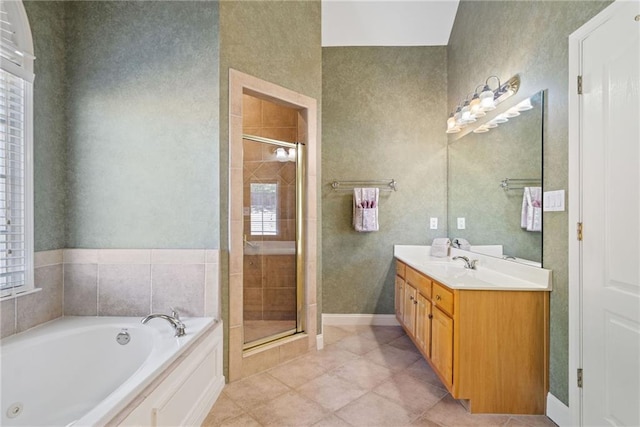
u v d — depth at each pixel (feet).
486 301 6.22
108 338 6.56
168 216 7.25
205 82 7.19
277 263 9.23
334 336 10.23
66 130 7.32
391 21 10.84
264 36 8.02
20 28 6.23
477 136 9.15
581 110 5.42
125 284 7.24
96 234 7.33
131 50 7.30
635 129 4.50
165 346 5.61
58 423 5.62
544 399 6.19
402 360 8.53
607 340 4.97
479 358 6.22
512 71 7.40
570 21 5.63
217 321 7.09
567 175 5.73
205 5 7.22
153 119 7.25
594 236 5.19
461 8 10.14
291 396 6.80
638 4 4.43
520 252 7.07
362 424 5.92
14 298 6.08
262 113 11.33
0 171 5.97
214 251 7.09
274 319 9.21
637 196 4.49
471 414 6.22
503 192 7.79
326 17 10.74
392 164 11.31
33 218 6.48
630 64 4.56
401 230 11.27
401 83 11.29
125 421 3.90
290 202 9.28
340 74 11.31
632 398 4.57
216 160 7.17
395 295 11.00
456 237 10.34
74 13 7.35
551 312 6.13
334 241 11.34
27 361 5.61
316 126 9.22
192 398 5.73
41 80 6.71
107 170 7.30
